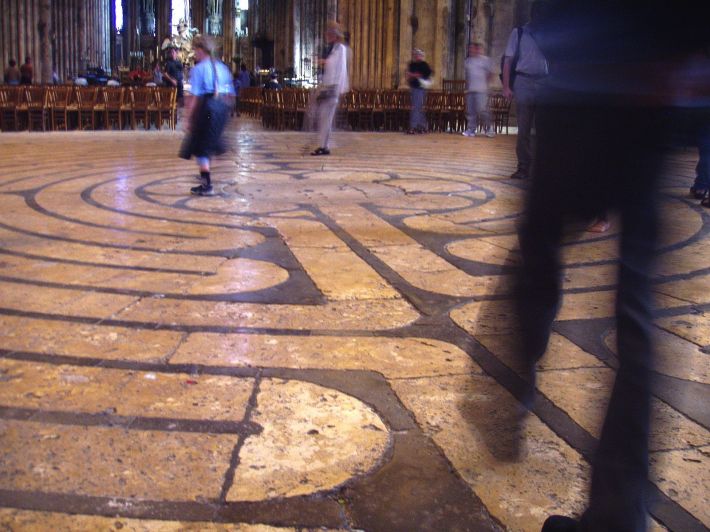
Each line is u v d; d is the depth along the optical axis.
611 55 1.72
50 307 3.84
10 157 10.83
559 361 3.17
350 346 3.39
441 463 2.38
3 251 5.00
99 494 2.16
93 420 2.62
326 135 12.27
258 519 2.07
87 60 35.56
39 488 2.18
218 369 3.10
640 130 1.71
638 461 1.73
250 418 2.67
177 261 4.85
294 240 5.55
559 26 1.81
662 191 1.74
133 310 3.83
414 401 2.81
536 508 2.14
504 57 8.97
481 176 9.59
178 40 33.78
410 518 2.09
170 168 9.84
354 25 24.19
